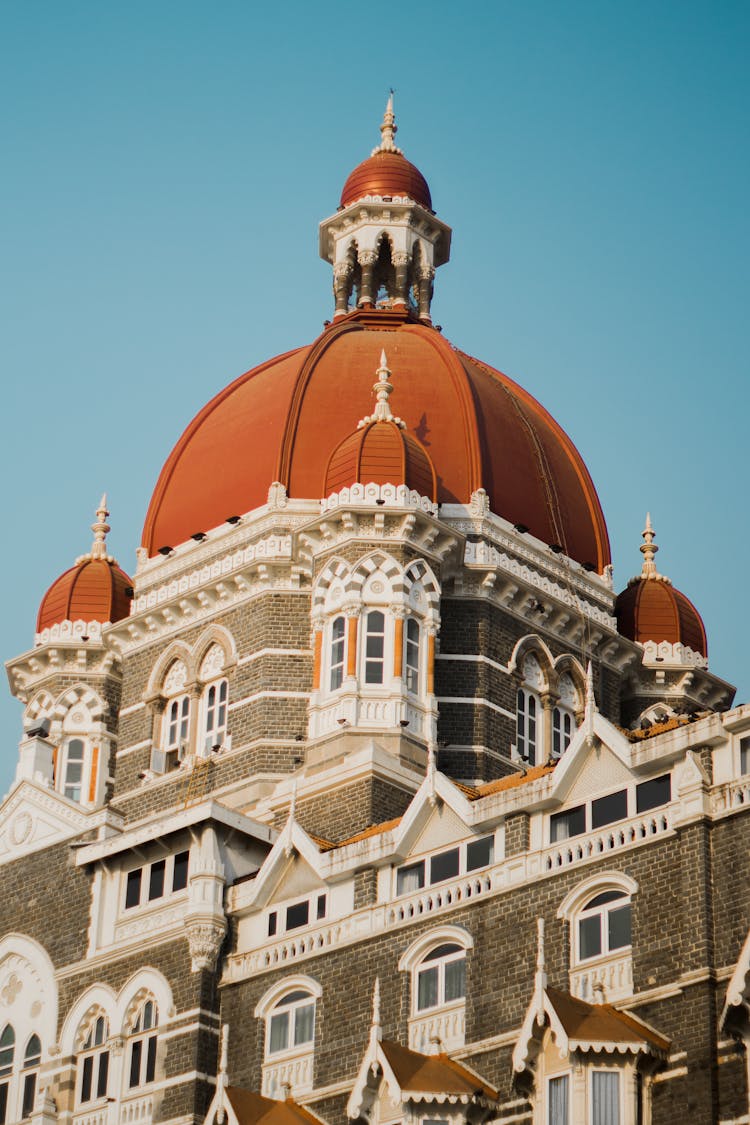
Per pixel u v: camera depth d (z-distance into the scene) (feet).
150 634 308.19
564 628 303.48
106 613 325.62
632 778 216.33
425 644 281.74
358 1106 215.10
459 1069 215.51
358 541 282.97
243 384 326.44
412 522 283.59
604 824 216.74
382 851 233.76
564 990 211.61
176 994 245.04
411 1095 210.38
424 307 338.75
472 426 307.99
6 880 272.72
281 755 283.59
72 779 317.42
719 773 209.15
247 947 244.01
